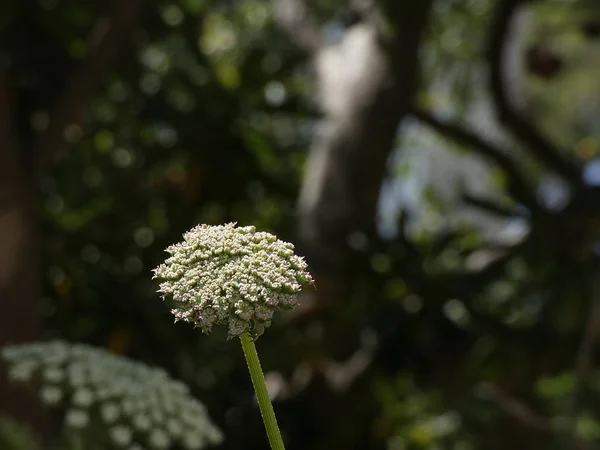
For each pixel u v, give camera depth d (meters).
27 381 1.90
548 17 6.27
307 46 4.96
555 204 4.76
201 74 5.55
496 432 4.70
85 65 4.36
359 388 4.79
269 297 0.78
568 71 7.84
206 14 5.95
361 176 4.38
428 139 7.21
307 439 4.86
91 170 5.53
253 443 4.86
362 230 4.36
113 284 5.07
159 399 1.81
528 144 5.18
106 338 4.95
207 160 5.44
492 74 5.08
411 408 5.28
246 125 5.61
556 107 8.70
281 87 5.82
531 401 4.67
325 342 4.49
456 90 7.31
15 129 4.22
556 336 4.36
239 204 5.66
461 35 7.10
